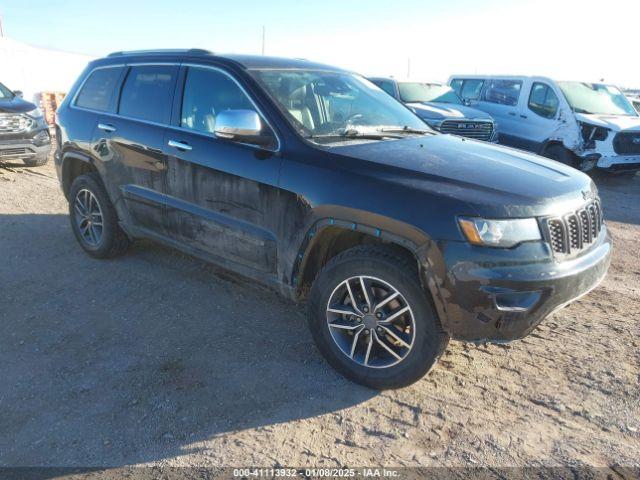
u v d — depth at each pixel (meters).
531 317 2.71
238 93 3.68
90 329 3.75
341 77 4.33
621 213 8.00
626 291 4.66
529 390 3.14
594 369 3.36
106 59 4.94
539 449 2.65
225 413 2.88
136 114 4.37
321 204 3.04
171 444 2.64
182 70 4.10
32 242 5.53
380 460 2.56
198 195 3.79
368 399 3.03
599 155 9.90
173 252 5.28
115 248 4.90
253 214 3.45
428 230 2.68
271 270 3.45
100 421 2.79
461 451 2.63
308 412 2.90
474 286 2.62
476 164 3.15
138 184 4.30
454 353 3.52
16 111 9.02
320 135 3.44
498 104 12.30
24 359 3.36
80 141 4.80
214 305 4.16
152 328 3.79
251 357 3.44
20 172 9.29
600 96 11.01
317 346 3.29
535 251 2.67
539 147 11.02
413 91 12.09
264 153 3.39
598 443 2.70
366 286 2.99
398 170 2.96
